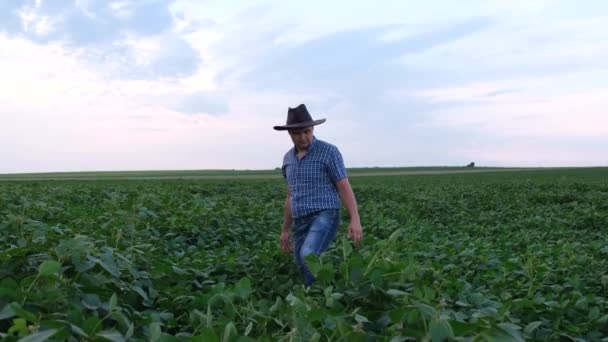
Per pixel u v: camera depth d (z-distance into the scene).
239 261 5.96
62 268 3.39
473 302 4.11
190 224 7.82
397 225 10.62
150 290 4.20
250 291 3.67
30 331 2.51
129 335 2.77
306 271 5.35
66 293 3.19
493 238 10.05
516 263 6.00
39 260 3.88
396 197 19.31
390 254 5.01
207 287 4.56
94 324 2.68
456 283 4.49
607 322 4.41
